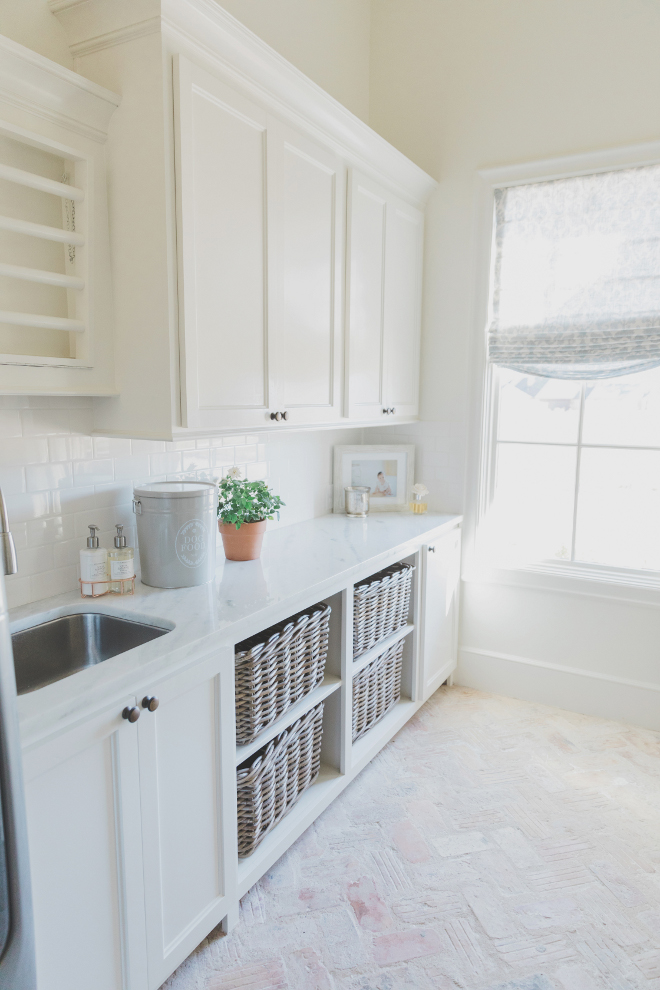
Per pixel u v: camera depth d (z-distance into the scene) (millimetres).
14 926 978
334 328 2387
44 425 1747
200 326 1738
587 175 2768
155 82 1593
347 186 2408
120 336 1747
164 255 1635
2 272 1456
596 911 1816
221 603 1765
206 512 1909
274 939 1723
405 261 2926
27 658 1625
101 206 1692
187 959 1660
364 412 2668
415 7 3062
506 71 2881
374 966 1644
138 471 2059
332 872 1963
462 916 1798
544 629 3055
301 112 2072
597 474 2963
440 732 2793
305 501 2984
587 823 2188
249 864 1810
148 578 1909
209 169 1729
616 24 2643
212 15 1626
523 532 3156
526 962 1656
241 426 1932
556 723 2887
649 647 2836
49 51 1679
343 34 2992
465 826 2170
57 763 1181
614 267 2746
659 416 2811
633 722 2885
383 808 2266
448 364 3148
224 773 1641
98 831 1294
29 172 1605
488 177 2959
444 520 2998
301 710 2029
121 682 1301
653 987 1588
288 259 2084
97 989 1325
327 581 2029
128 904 1365
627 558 2939
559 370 2900
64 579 1838
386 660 2621
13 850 966
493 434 3152
